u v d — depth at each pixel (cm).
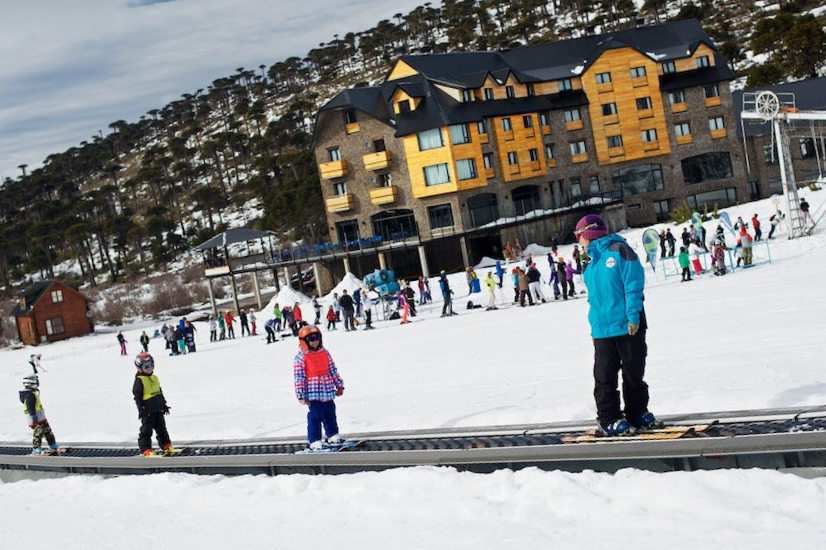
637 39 7456
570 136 7088
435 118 6594
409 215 6844
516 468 889
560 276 3584
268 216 10112
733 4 13250
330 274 7200
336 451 1089
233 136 14288
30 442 1825
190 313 8250
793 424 805
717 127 7194
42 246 12838
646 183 7194
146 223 12144
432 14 18475
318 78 18862
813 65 9162
